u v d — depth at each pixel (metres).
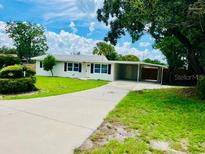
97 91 15.91
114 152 4.93
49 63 30.09
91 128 6.64
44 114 7.93
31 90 15.24
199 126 7.56
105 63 28.75
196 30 14.40
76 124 6.93
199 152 5.39
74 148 5.03
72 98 12.03
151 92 16.50
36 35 59.78
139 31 16.08
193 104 11.56
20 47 58.88
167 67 28.62
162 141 5.93
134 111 9.27
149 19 12.63
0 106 8.95
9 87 13.57
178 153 5.24
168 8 11.66
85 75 30.14
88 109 9.29
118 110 9.32
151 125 7.34
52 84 19.91
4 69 14.45
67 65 31.09
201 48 15.62
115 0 15.53
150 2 12.02
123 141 5.70
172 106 10.85
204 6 10.62
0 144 4.99
